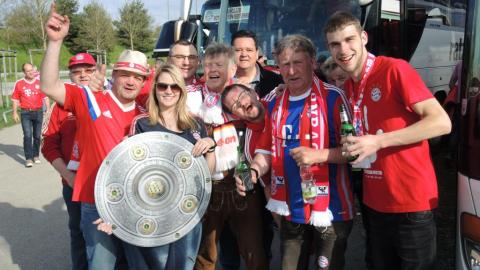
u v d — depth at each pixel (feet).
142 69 10.71
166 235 10.13
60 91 10.67
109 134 10.73
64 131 13.46
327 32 9.14
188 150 10.22
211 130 11.62
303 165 9.48
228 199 11.62
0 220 20.65
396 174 8.91
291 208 10.05
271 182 10.51
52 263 16.22
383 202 9.21
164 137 10.11
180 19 22.57
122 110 11.00
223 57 11.60
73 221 13.93
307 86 9.92
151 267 10.72
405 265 9.27
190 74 13.41
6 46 144.36
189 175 10.21
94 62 14.73
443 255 12.05
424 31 20.16
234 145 11.51
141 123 10.51
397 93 8.72
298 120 9.87
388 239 9.50
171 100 10.27
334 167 9.78
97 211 10.35
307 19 18.51
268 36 19.44
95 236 10.75
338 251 9.91
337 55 9.07
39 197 24.22
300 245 10.34
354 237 17.40
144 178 10.00
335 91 9.76
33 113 31.83
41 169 30.78
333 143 9.73
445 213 12.14
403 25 18.63
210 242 12.10
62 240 18.26
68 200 13.78
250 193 11.60
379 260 9.84
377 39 17.16
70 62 14.56
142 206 9.98
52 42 10.26
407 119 8.77
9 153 36.01
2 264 16.16
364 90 9.17
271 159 10.58
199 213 10.32
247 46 13.17
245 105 10.83
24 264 16.15
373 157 9.17
